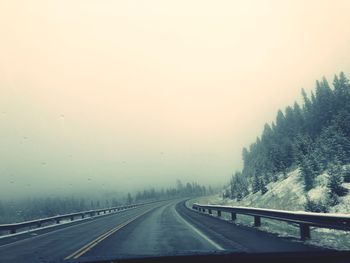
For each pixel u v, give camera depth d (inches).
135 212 2012.8
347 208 1204.5
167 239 612.1
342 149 2119.8
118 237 682.2
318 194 1683.1
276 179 2770.7
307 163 1971.0
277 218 652.7
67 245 607.2
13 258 484.4
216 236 624.7
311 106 4045.3
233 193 3474.4
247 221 954.7
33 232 973.8
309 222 521.7
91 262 396.5
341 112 2487.7
